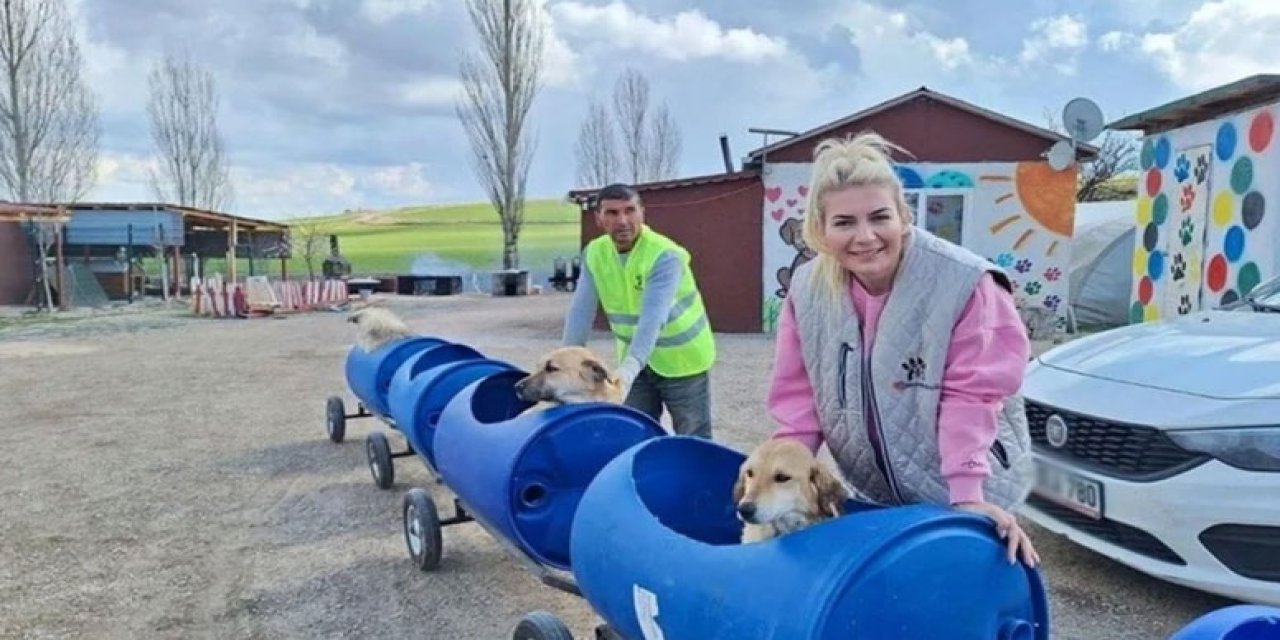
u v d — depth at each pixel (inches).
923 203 612.1
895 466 97.8
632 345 177.0
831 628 77.5
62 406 385.4
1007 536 87.0
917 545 81.8
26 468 275.3
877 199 90.2
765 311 631.2
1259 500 131.8
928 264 91.4
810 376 103.5
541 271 1633.9
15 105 1296.8
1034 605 90.0
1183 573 139.9
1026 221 608.1
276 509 229.5
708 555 92.0
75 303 1063.0
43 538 207.5
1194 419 139.2
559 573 142.7
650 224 641.0
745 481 97.3
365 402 264.5
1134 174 1237.1
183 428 335.3
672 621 92.6
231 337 686.5
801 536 86.0
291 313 942.4
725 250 633.0
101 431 330.6
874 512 87.0
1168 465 141.3
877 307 94.6
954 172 608.4
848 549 80.7
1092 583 162.6
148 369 501.4
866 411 98.0
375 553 194.5
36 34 1316.4
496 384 180.7
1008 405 96.1
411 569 184.2
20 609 166.4
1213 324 181.5
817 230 95.3
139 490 249.0
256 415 359.9
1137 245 483.2
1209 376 148.1
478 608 164.6
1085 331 604.7
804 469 95.1
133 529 214.1
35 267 1064.2
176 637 154.3
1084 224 671.1
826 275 98.4
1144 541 145.5
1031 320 589.9
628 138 1915.6
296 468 272.1
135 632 156.3
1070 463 156.1
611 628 114.2
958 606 84.0
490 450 148.9
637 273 184.7
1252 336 165.5
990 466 92.8
